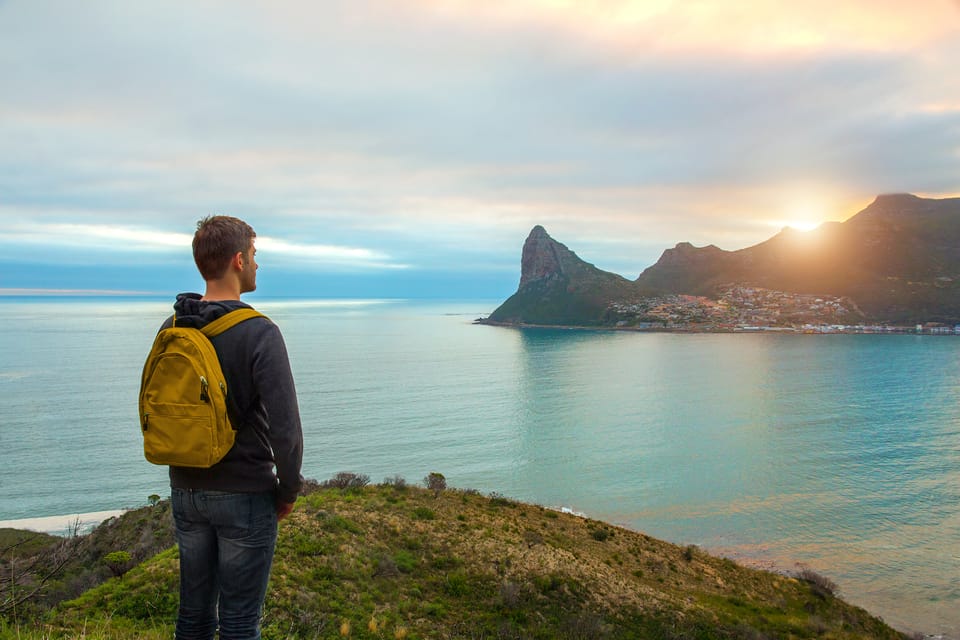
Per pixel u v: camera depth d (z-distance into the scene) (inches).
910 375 7076.8
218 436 109.1
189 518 121.3
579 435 4330.7
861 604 1731.1
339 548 732.7
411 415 5064.0
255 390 115.4
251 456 117.1
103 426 4325.8
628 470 3400.6
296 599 556.7
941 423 4579.2
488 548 887.1
